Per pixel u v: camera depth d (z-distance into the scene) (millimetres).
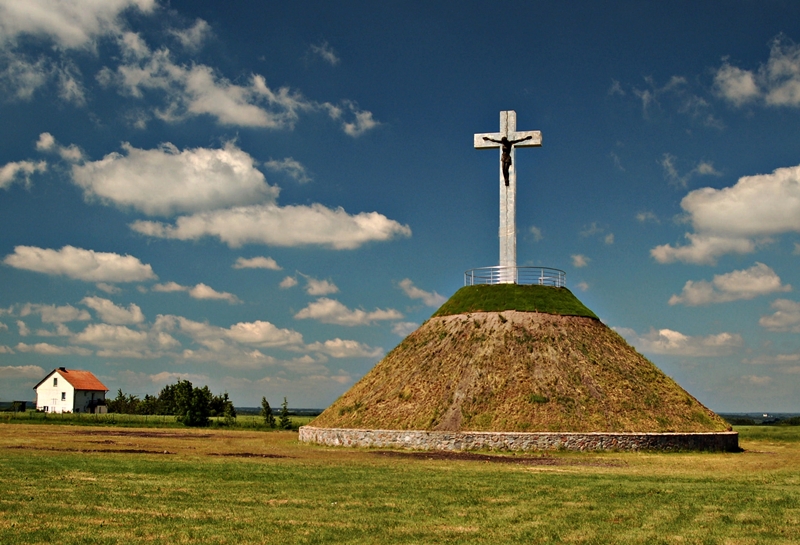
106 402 137375
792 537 19781
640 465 39031
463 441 46656
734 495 27062
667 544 18859
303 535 19094
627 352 58906
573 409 49500
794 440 61750
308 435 54094
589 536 19641
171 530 19391
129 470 32094
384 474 32625
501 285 62031
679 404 53656
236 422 93125
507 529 20375
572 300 62031
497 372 52969
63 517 20844
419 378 55062
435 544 18453
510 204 62531
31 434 59750
